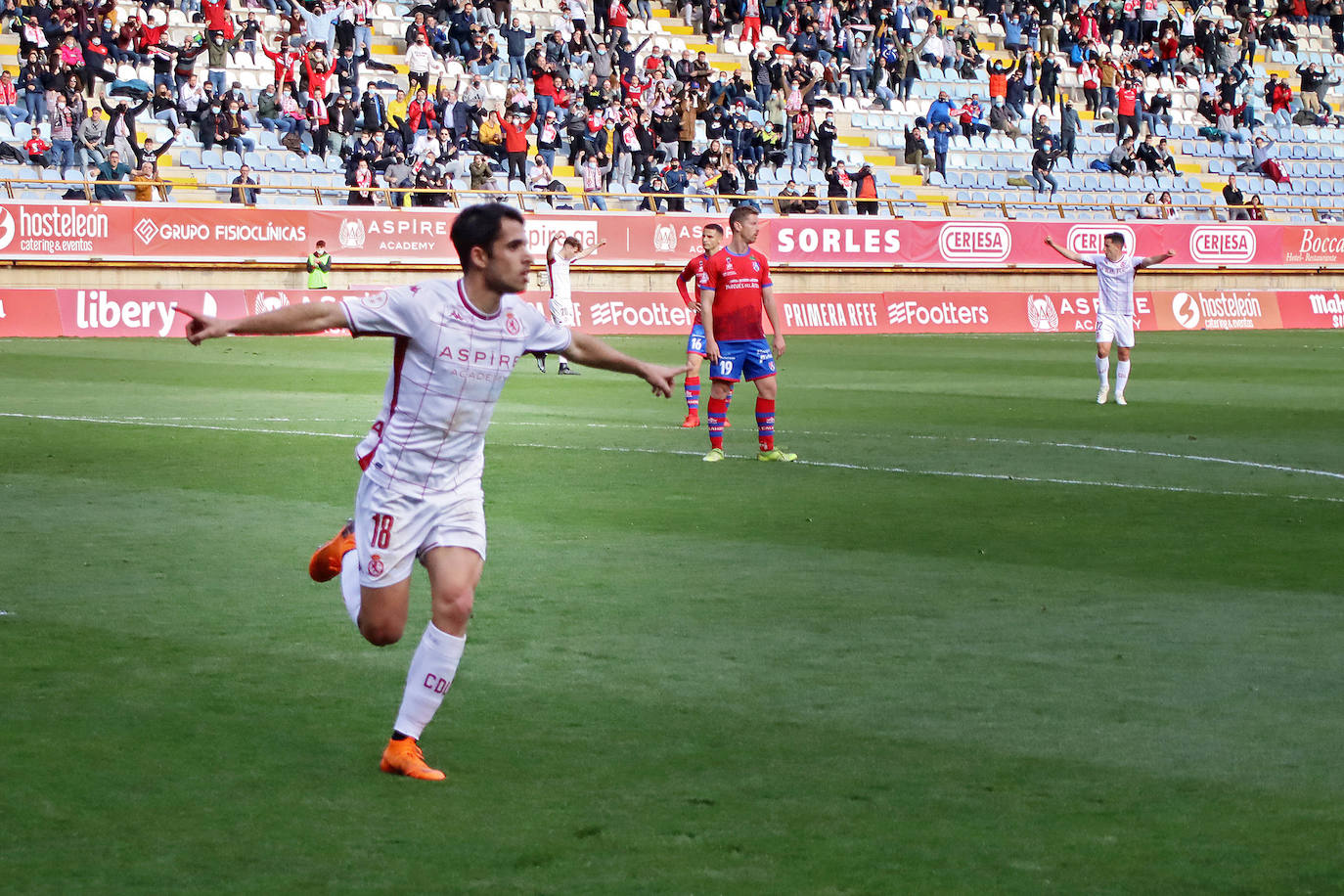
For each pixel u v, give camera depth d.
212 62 51.50
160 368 32.66
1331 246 58.34
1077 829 7.08
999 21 68.75
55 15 47.31
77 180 46.06
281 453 19.66
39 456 19.16
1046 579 12.62
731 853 6.77
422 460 7.76
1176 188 64.00
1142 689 9.42
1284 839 6.97
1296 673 9.79
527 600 11.73
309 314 7.44
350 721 8.68
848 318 50.69
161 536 14.02
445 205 49.84
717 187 53.88
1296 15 74.75
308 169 50.38
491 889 6.37
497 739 8.40
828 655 10.16
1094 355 40.97
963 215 59.06
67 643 10.27
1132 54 68.50
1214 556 13.65
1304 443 22.16
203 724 8.59
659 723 8.70
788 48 62.12
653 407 26.45
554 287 34.41
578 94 53.19
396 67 56.00
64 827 7.02
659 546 13.92
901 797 7.50
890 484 17.77
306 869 6.57
